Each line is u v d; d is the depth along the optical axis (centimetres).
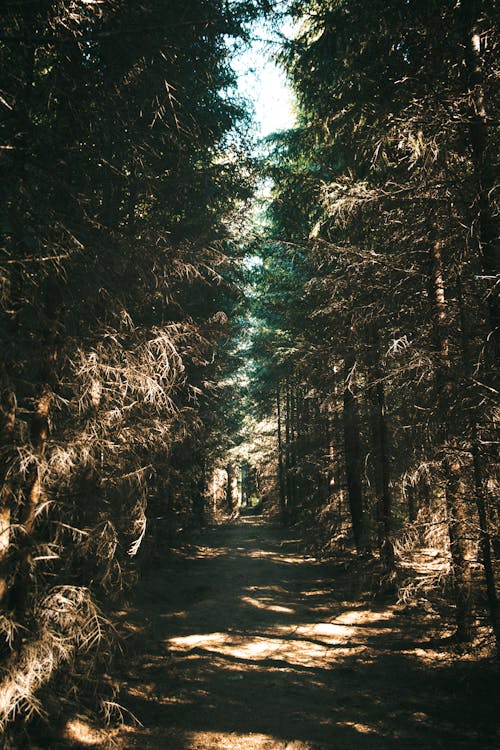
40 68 684
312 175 1123
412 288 869
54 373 669
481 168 719
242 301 1297
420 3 782
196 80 840
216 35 770
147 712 671
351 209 878
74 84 639
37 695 581
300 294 1570
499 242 714
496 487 701
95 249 672
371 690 743
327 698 720
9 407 583
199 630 1068
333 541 1923
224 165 977
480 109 743
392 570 1229
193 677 798
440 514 882
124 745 578
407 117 771
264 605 1288
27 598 596
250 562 1939
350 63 894
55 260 604
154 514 1573
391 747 570
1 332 548
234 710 682
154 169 872
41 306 646
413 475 828
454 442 744
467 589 823
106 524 673
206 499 4206
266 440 3809
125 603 1057
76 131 695
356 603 1275
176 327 900
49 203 638
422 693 720
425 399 847
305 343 1491
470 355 732
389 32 805
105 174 774
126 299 822
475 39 774
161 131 823
